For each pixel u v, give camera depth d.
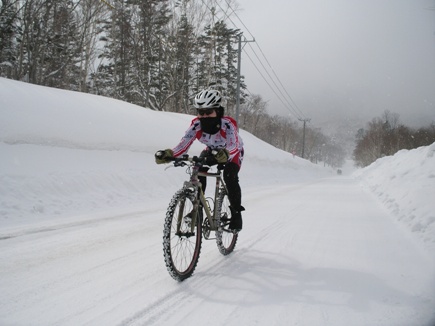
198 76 36.16
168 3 28.42
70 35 22.72
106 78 34.50
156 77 31.47
